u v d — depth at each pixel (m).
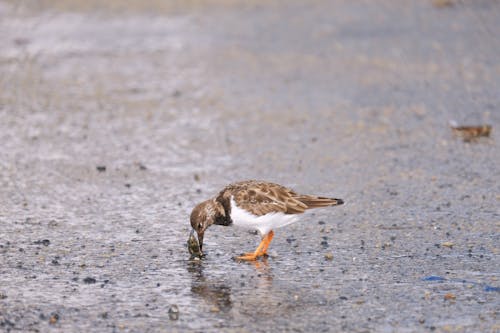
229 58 29.23
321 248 12.50
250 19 36.25
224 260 12.09
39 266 11.80
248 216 11.88
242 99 23.62
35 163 17.83
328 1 39.41
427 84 24.61
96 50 31.03
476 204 14.52
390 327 9.60
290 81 25.66
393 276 11.23
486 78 24.95
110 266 11.80
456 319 9.80
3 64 28.64
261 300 10.48
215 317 9.95
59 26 35.31
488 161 17.31
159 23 36.00
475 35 30.69
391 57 28.22
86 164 17.75
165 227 13.66
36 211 14.59
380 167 17.11
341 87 24.66
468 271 11.35
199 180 16.50
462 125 19.94
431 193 15.25
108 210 14.64
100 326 9.73
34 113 22.47
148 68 28.03
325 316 9.95
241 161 17.83
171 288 10.94
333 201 12.24
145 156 18.34
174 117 21.88
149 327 9.69
